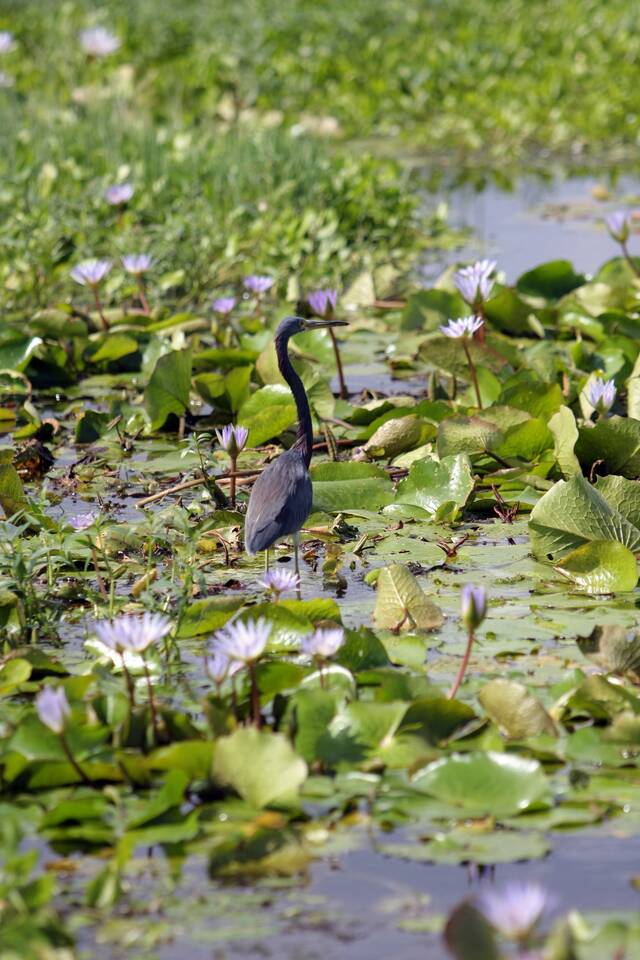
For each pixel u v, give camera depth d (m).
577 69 33.91
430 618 8.59
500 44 36.09
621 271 16.56
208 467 12.12
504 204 24.75
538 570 9.61
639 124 30.70
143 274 17.81
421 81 33.50
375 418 12.92
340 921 5.61
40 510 10.08
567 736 7.09
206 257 19.02
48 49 34.69
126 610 9.01
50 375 15.44
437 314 15.58
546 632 8.47
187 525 9.20
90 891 5.70
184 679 7.99
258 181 22.33
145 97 30.69
